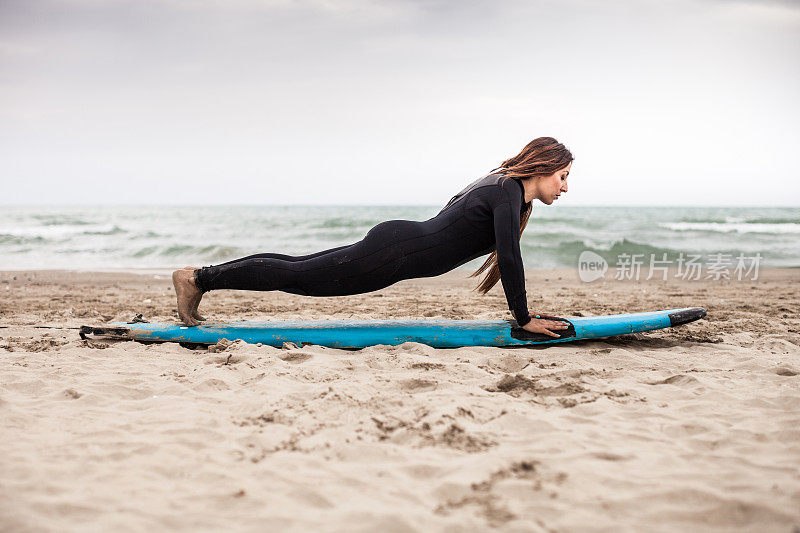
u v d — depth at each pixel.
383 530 1.76
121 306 7.40
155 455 2.32
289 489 2.03
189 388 3.26
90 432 2.55
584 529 1.77
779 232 22.58
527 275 12.64
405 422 2.67
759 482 2.05
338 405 2.89
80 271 13.61
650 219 31.59
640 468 2.19
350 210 59.41
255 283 4.02
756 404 2.94
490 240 3.94
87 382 3.40
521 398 3.07
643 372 3.62
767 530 1.75
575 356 4.01
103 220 36.75
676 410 2.86
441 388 3.24
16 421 2.71
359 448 2.36
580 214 46.59
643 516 1.85
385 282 3.92
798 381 3.38
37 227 28.00
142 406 2.98
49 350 4.36
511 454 2.30
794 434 2.49
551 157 3.90
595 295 8.61
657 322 4.41
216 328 4.45
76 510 1.86
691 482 2.06
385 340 4.29
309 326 4.42
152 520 1.81
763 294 8.76
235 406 2.93
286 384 3.29
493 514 1.85
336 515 1.85
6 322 5.87
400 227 3.86
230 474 2.14
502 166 4.03
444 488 2.02
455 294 8.91
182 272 4.36
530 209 4.09
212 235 25.09
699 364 3.83
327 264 3.86
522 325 4.14
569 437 2.47
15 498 1.93
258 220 33.78
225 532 1.75
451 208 3.95
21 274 12.74
